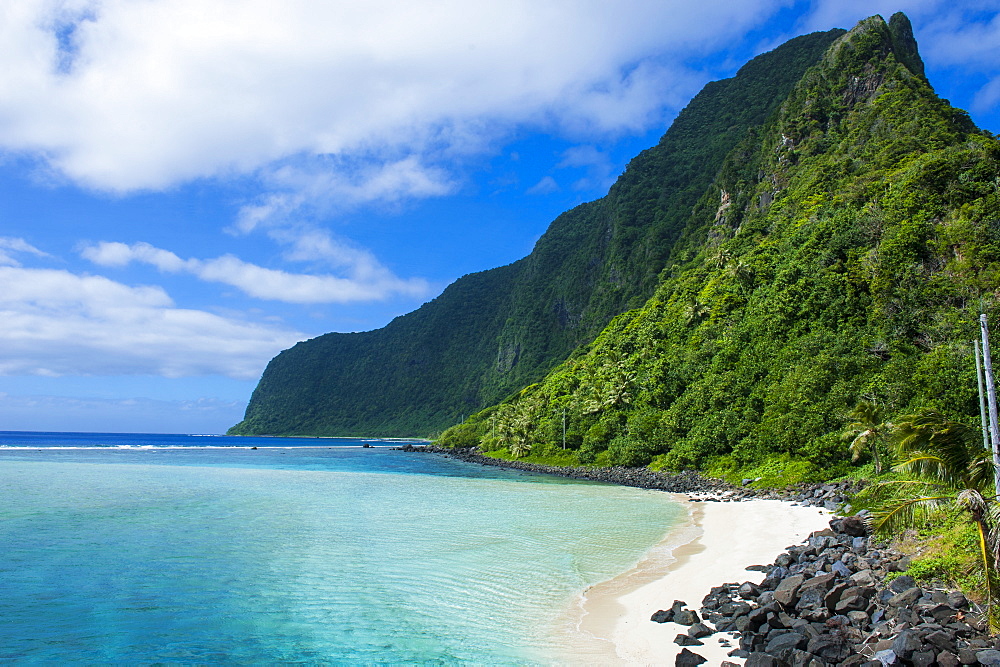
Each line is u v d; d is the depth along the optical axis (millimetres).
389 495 47625
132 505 39000
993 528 13609
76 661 14242
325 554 24875
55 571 22078
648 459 68688
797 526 29688
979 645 12195
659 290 120125
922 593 14828
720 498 44781
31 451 112000
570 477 70625
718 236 131625
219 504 40125
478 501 43969
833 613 15008
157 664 14094
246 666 13945
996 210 57000
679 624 15609
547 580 20781
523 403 116688
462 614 17219
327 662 14055
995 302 49938
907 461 15891
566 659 13805
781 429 51188
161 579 21078
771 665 11992
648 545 26828
